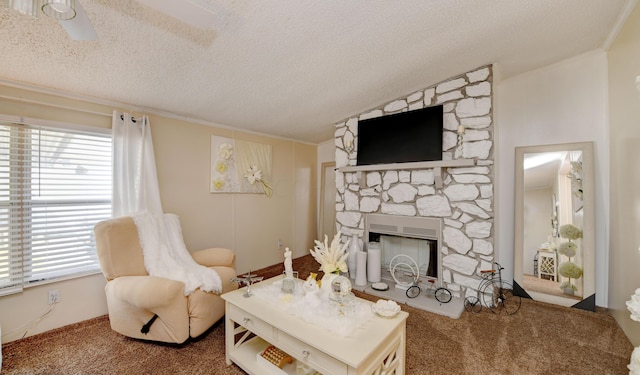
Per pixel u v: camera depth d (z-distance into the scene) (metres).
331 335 1.42
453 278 2.88
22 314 2.13
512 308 2.66
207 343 2.10
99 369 1.79
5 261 2.07
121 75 2.18
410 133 3.09
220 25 1.73
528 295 2.90
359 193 3.62
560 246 2.79
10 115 2.07
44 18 1.53
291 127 3.96
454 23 2.01
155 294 1.88
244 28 1.78
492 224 2.68
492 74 2.72
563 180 2.82
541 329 2.26
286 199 4.52
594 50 2.65
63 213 2.34
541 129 2.99
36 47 1.76
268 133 4.18
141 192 2.70
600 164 2.68
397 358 1.60
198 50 1.96
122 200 2.59
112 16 1.56
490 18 1.99
